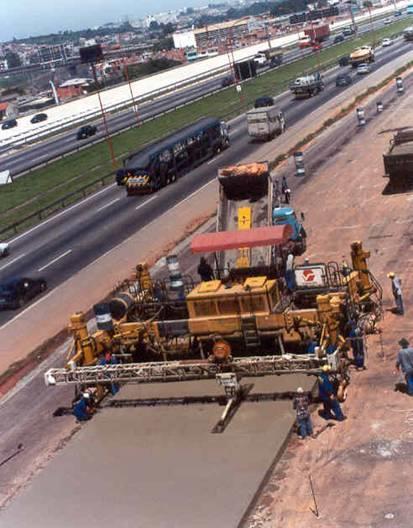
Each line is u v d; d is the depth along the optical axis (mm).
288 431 21266
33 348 32719
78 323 25750
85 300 37812
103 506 19312
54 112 145875
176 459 20812
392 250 35594
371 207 43844
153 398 24812
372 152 58594
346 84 104375
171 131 92062
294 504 18359
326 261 35812
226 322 25094
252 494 18641
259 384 24422
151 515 18516
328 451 20297
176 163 63531
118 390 25953
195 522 17938
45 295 40281
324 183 52062
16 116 164625
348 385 23562
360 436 20688
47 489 20625
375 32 194750
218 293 25109
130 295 28172
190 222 48781
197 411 23422
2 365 31656
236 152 71062
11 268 47000
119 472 20734
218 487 19156
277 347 25531
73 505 19625
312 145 67000
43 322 36094
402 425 20844
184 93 136500
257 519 18016
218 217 30609
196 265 39188
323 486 18859
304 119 83500
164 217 51875
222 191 30938
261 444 20781
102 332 26562
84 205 61125
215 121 72125
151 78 169250
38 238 53406
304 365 23141
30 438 24344
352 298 26578
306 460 20078
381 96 86812
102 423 23781
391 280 28469
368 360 24953
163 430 22594
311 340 24484
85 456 21938
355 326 25312
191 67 181625
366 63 122250
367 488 18469
